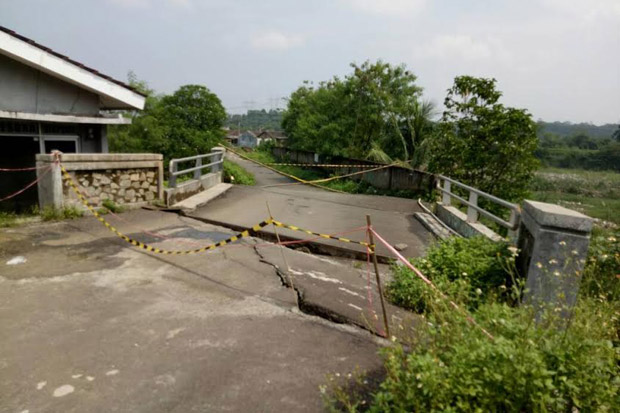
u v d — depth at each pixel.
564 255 3.71
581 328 2.84
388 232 8.27
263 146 52.94
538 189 29.19
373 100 22.81
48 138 9.70
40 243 5.91
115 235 6.56
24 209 8.89
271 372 3.09
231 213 8.90
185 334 3.59
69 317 3.78
